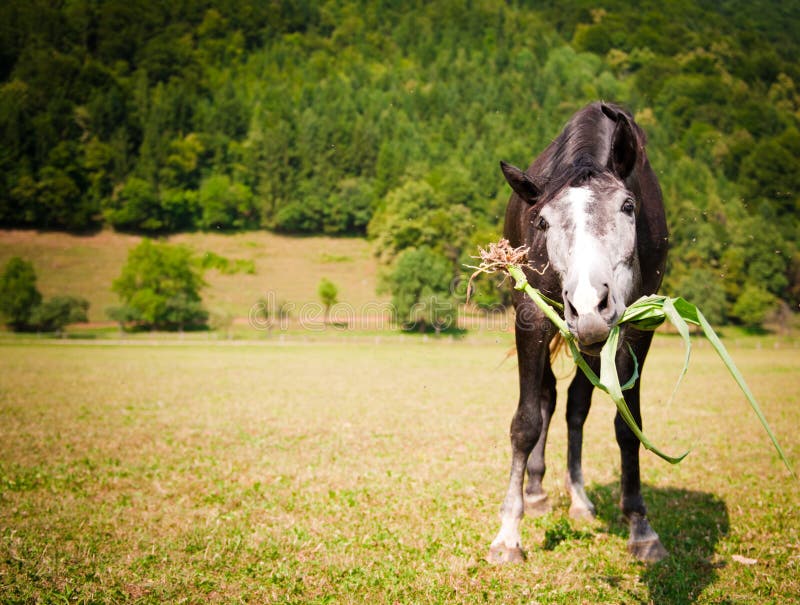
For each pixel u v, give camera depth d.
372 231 127.50
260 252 126.56
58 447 9.80
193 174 156.50
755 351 53.84
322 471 8.22
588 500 6.54
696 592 4.51
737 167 122.44
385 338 62.31
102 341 59.47
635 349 5.03
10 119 140.88
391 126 166.62
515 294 5.24
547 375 6.14
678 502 6.68
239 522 6.09
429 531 5.83
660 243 5.28
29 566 4.86
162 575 4.74
